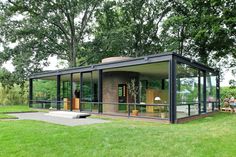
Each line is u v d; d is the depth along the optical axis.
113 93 15.85
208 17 19.00
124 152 5.54
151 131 7.54
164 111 12.72
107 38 25.61
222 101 22.73
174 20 21.94
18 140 6.52
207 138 6.52
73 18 25.91
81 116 12.59
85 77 19.94
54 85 31.23
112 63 13.20
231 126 8.58
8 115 13.55
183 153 5.39
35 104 20.30
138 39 28.28
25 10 24.23
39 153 5.54
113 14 27.88
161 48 27.64
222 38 20.50
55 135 7.05
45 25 25.70
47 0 24.09
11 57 25.38
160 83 23.06
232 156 5.12
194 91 13.87
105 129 7.88
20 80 24.55
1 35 24.92
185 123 10.24
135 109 12.90
